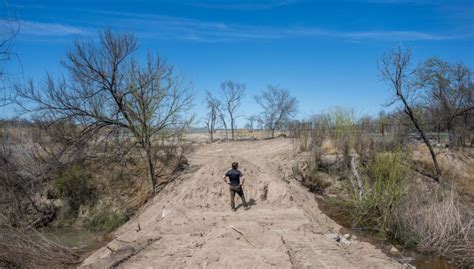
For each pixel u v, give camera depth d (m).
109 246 10.96
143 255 9.01
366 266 8.46
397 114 20.98
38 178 17.62
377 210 13.41
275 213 12.91
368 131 20.00
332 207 15.77
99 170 19.36
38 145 19.11
